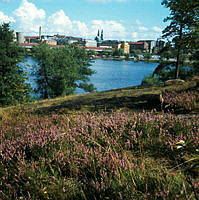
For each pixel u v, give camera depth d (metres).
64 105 10.99
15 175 2.66
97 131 3.92
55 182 2.57
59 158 3.00
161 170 2.56
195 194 1.73
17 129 5.29
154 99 8.00
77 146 3.29
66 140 3.60
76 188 2.42
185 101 6.68
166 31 22.23
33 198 2.30
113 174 2.52
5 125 6.27
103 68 123.81
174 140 3.34
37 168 2.80
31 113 8.98
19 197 2.35
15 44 25.34
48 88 38.94
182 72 27.62
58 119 6.17
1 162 3.11
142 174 2.46
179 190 2.00
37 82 39.50
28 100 27.14
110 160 2.70
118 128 3.98
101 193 2.22
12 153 3.36
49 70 37.12
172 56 26.52
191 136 3.39
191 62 27.00
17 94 25.75
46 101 15.80
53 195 2.35
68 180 2.60
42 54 37.03
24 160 3.06
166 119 4.26
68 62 39.03
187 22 10.20
